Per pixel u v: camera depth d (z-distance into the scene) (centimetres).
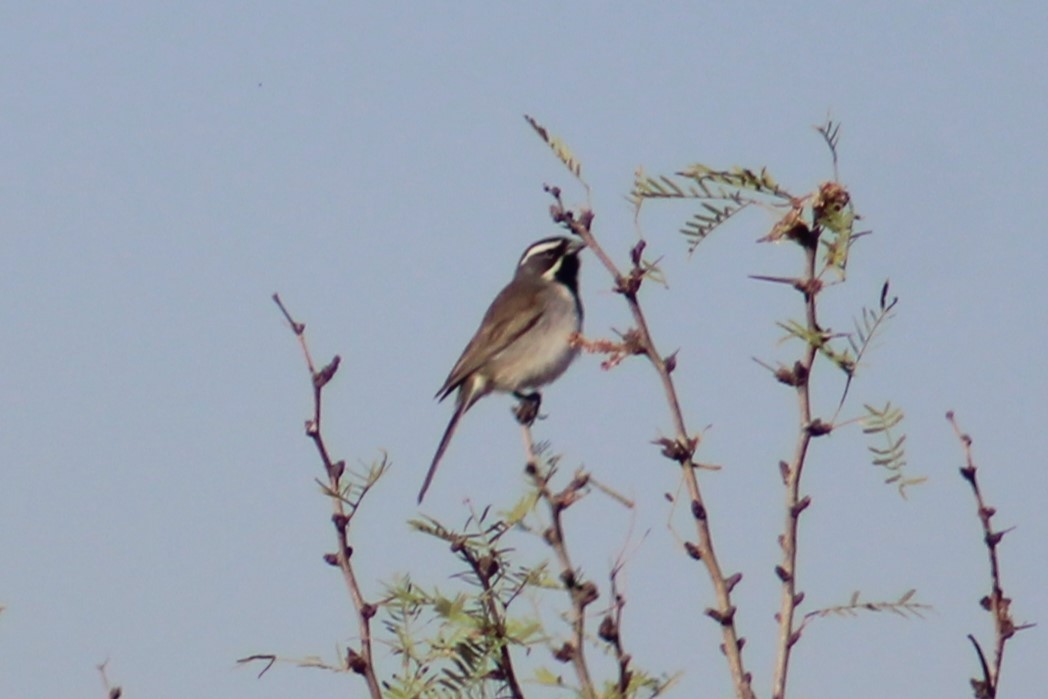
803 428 930
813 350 935
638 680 959
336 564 1031
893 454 932
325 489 1029
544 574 1010
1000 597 959
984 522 970
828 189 948
